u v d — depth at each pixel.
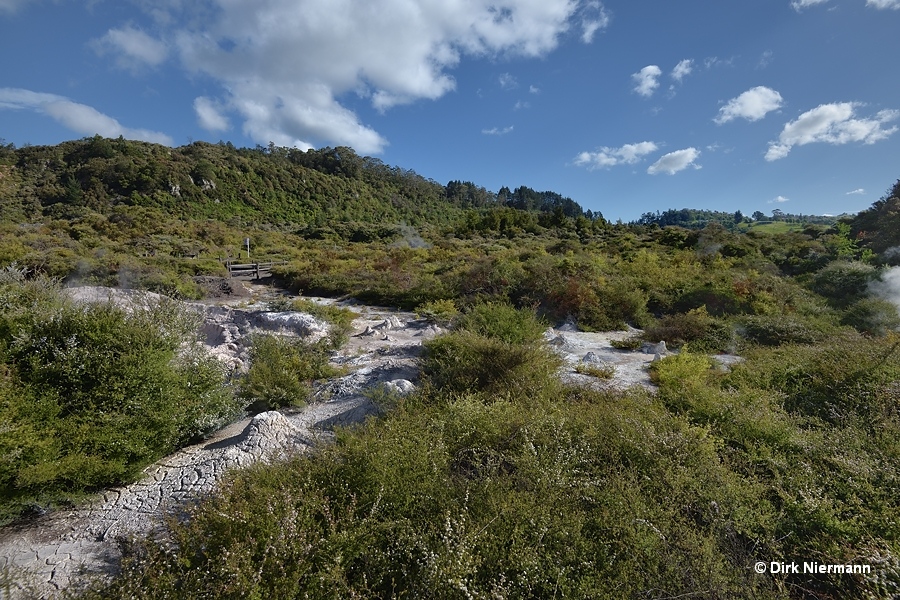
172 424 4.23
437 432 3.69
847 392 4.61
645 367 7.59
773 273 17.52
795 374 5.46
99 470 3.54
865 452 3.28
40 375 3.82
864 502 2.78
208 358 5.21
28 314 4.23
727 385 5.58
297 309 12.76
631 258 20.84
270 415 4.59
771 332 9.33
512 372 5.23
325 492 2.90
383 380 6.36
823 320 10.45
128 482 3.78
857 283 13.52
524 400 4.52
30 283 5.04
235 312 12.13
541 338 7.71
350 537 2.39
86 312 4.50
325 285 19.19
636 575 2.21
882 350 5.32
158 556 2.45
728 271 16.66
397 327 11.75
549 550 2.40
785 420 3.94
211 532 2.52
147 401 4.07
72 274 17.06
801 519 2.62
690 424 4.00
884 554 2.26
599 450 3.37
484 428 3.74
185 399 4.54
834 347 5.90
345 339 9.49
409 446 3.27
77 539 3.03
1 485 3.19
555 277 14.15
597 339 10.57
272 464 3.30
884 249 17.86
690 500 2.76
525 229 45.22
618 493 2.79
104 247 23.20
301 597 2.13
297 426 4.94
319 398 6.12
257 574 2.09
